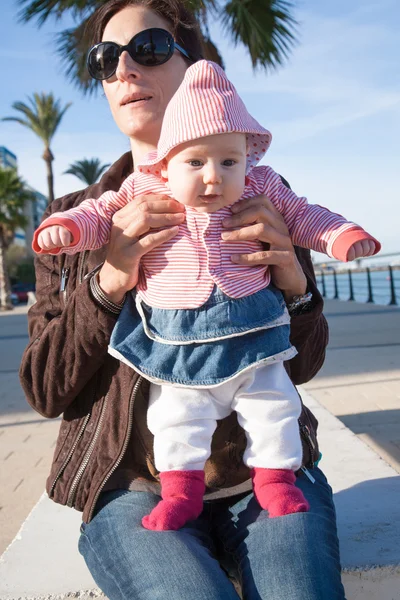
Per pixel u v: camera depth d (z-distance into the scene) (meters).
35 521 2.54
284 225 1.94
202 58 2.45
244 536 1.77
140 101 2.24
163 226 1.85
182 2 2.40
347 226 1.88
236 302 1.83
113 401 1.89
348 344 9.45
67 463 1.98
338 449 3.37
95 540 1.78
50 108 34.19
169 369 1.80
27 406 6.46
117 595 1.62
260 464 1.80
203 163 1.78
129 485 1.91
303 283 2.00
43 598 1.91
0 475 4.42
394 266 17.05
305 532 1.66
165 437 1.78
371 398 6.03
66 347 1.92
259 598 1.55
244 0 10.06
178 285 1.83
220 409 1.85
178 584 1.53
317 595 1.51
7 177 35.06
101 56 2.25
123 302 1.92
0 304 34.72
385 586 1.95
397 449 4.47
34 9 9.29
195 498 1.75
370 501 2.53
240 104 1.83
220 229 1.86
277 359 1.83
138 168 1.93
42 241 1.78
